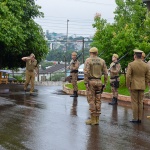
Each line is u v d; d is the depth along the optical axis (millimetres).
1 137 9156
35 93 18625
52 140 8945
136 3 20109
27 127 10266
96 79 10648
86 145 8516
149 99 14688
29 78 18141
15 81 28969
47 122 10961
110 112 12867
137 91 11109
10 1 26516
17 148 8219
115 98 14789
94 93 10695
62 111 12898
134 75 11117
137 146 8438
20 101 15289
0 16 24844
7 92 18859
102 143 8680
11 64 31000
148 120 11492
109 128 10258
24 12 28734
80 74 29281
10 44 25125
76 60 17297
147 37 18016
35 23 29375
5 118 11477
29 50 28922
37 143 8656
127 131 9906
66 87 20062
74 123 10883
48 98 16531
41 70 75750
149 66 11719
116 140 8953
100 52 18078
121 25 19625
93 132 9766
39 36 29359
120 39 17344
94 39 18469
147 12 20266
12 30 24969
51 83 27484
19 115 11992
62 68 75812
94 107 10664
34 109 13203
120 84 18031
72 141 8867
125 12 20234
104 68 10859
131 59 17391
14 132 9672
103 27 18406
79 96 17531
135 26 18922
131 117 11938
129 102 15391
